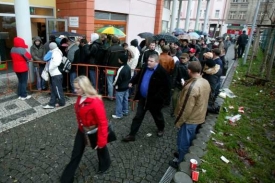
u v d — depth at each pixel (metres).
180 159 3.51
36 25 10.41
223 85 8.81
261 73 9.86
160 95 4.10
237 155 4.20
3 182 3.08
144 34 8.89
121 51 6.05
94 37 6.64
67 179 2.99
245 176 3.62
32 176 3.22
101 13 10.67
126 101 5.36
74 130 4.55
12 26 9.51
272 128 5.50
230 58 16.94
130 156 3.83
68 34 7.09
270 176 3.71
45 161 3.56
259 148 4.53
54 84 5.41
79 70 6.41
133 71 6.11
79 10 9.27
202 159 3.69
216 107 5.76
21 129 4.47
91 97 2.67
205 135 4.56
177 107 3.30
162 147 4.19
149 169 3.53
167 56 5.36
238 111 6.29
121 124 5.01
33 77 6.88
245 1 50.47
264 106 6.88
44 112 5.30
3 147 3.86
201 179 3.20
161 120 4.42
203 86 3.09
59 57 5.30
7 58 9.67
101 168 3.33
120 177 3.31
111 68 6.06
